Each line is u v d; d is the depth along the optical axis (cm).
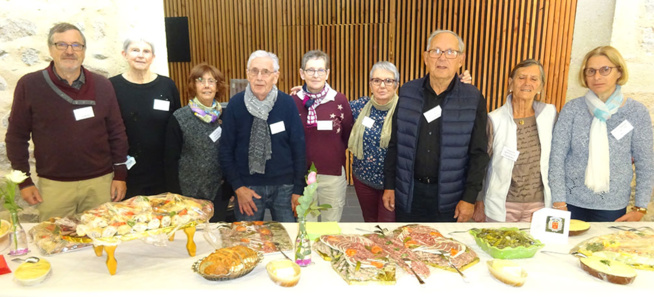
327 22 528
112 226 141
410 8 500
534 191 224
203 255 159
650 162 206
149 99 253
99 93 225
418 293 133
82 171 226
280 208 245
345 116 272
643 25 264
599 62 201
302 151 239
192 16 560
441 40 214
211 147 245
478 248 168
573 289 135
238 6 546
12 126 219
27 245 162
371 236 171
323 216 280
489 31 479
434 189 232
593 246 162
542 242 174
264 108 225
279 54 550
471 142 224
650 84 270
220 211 263
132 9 300
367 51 523
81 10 267
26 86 212
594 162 207
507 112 222
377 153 261
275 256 158
